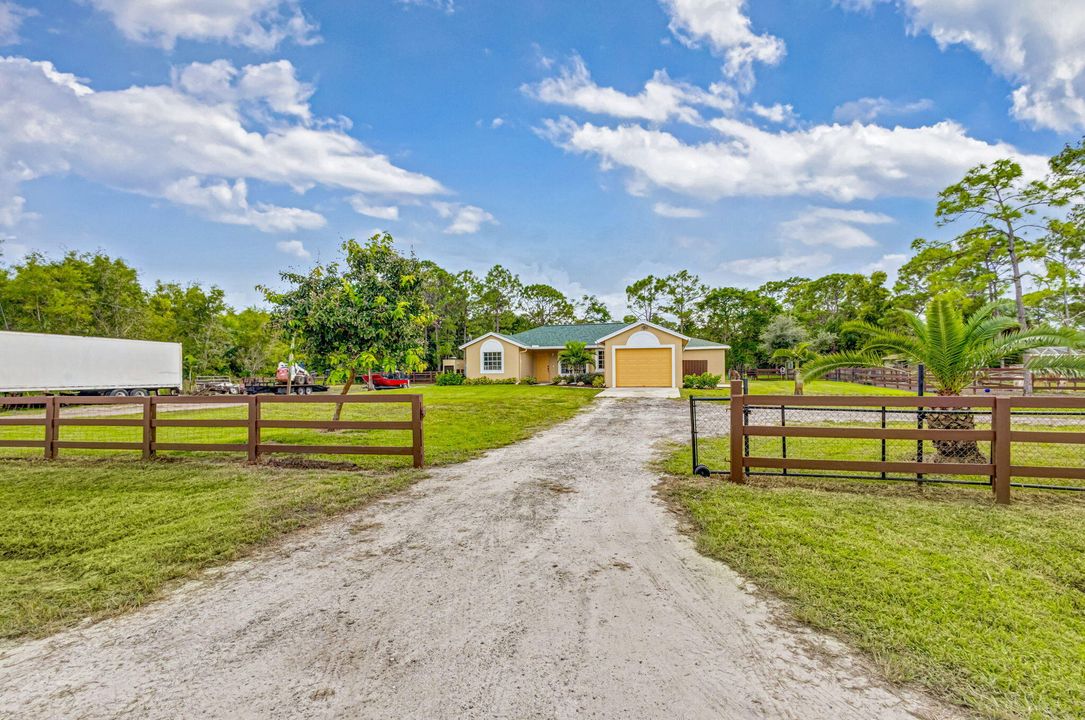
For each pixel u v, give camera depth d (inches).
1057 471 204.2
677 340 874.8
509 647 102.1
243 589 131.9
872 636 104.3
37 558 154.6
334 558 153.0
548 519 188.7
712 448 336.5
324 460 301.7
